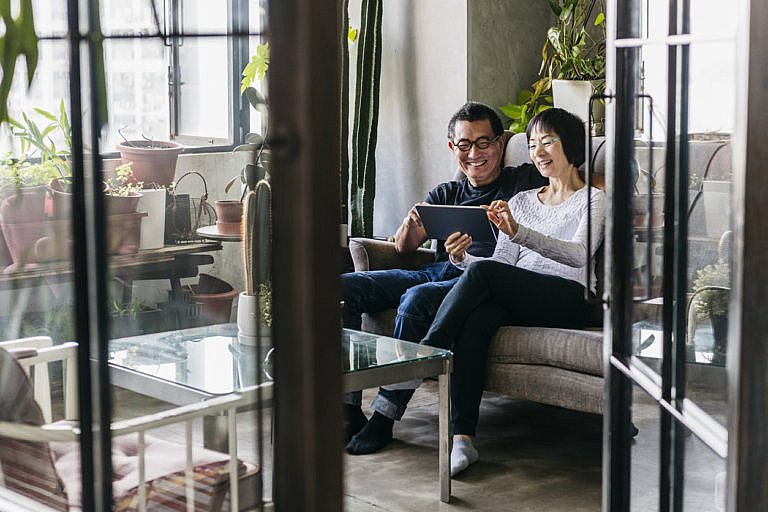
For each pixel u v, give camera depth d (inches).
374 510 100.1
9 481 31.8
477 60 165.0
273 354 25.6
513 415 134.5
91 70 29.6
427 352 102.7
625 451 73.3
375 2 159.8
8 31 29.8
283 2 24.0
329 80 24.3
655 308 65.1
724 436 52.5
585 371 106.8
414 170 171.8
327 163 24.5
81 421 30.4
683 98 58.5
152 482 29.7
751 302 48.1
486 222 124.0
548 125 124.2
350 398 123.6
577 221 122.0
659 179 63.4
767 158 47.6
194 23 28.9
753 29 47.2
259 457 26.6
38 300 30.9
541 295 116.6
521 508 100.4
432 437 123.6
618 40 71.2
